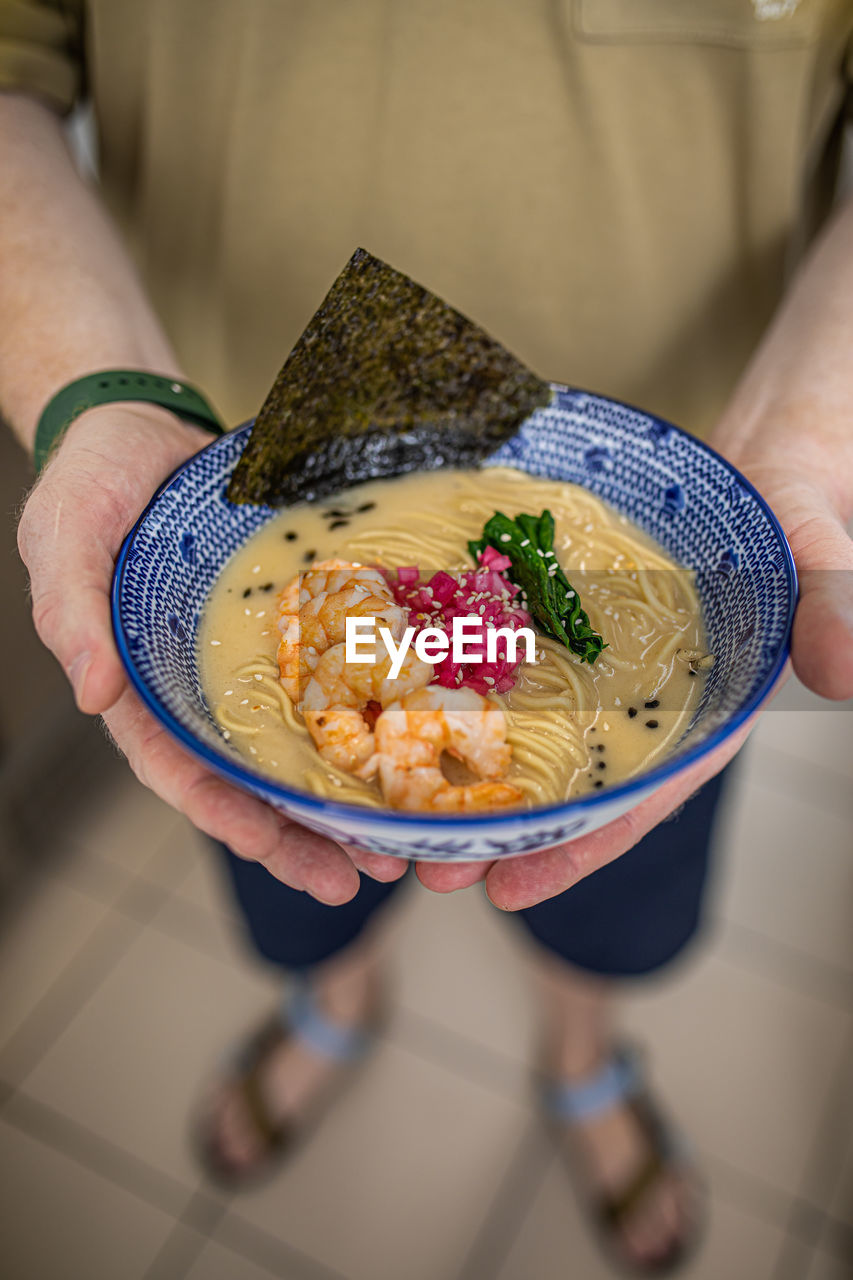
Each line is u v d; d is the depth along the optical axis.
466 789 0.30
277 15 0.41
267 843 0.31
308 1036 0.61
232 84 0.43
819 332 0.41
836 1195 0.57
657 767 0.28
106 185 0.50
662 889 0.50
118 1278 0.55
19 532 0.36
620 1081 0.60
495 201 0.44
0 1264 0.55
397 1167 0.59
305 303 0.47
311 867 0.32
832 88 0.44
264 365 0.49
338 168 0.44
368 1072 0.62
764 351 0.43
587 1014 0.57
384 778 0.31
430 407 0.40
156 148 0.46
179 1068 0.62
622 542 0.38
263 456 0.37
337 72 0.42
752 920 0.67
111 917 0.67
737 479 0.36
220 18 0.42
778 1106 0.60
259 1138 0.58
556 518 0.39
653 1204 0.56
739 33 0.40
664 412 0.49
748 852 0.70
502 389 0.40
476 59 0.41
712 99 0.41
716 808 0.47
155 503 0.35
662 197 0.43
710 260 0.45
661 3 0.40
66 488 0.36
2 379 0.43
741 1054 0.62
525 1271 0.56
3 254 0.44
